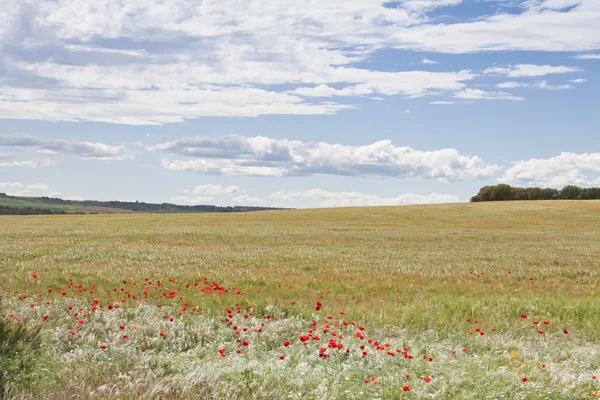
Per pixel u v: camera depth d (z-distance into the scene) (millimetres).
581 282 21391
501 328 10930
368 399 6625
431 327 10789
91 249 29562
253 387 6766
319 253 30359
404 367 7832
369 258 28375
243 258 26516
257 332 9703
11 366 6902
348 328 10211
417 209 92188
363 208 96750
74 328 9219
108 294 14141
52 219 74312
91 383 6473
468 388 6992
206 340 9312
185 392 6363
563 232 57594
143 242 37750
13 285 15430
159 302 12812
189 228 55812
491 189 148250
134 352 8000
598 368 8320
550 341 9852
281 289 16094
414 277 21156
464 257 30062
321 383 6812
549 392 6918
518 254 32562
